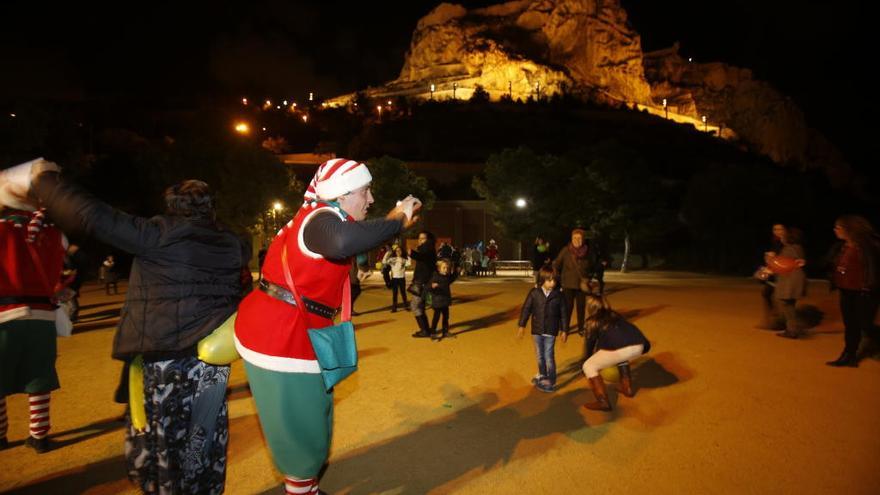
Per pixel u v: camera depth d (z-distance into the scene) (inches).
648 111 4330.7
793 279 390.0
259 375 114.3
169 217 124.5
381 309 568.7
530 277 1104.8
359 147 2805.1
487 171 1344.7
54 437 201.5
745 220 1369.3
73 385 272.8
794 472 170.6
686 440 196.2
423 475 167.5
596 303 235.6
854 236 307.1
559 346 367.9
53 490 158.7
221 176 1240.2
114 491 158.1
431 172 2006.6
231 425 212.1
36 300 181.6
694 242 1557.6
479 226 1628.9
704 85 5024.6
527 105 3796.8
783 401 242.8
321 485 160.7
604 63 4758.9
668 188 1792.6
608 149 1280.8
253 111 3777.1
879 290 299.9
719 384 270.2
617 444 192.2
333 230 108.3
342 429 206.8
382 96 4594.0
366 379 278.4
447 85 4483.3
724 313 529.0
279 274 117.2
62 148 1039.6
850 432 204.8
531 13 4859.7
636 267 1547.7
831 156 4298.7
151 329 119.3
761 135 4355.3
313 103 4399.6
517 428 207.9
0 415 188.1
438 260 394.3
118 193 1250.6
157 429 121.3
